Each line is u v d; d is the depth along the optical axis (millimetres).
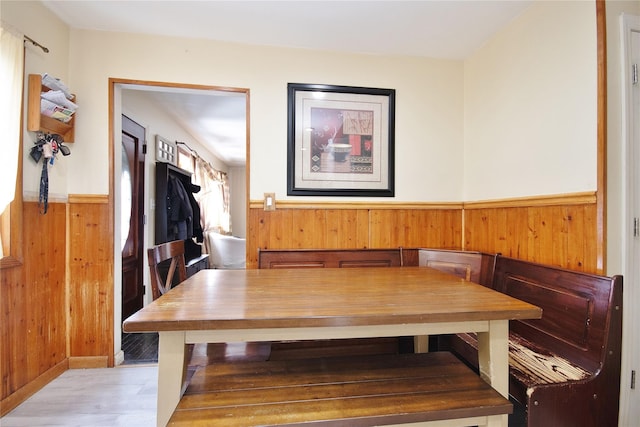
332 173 2412
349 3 1871
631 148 1489
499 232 2174
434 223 2541
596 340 1327
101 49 2148
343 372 1213
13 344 1693
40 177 1871
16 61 1604
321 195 2400
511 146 2061
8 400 1654
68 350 2109
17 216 1684
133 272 2943
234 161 6973
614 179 1478
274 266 2281
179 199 3795
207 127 4281
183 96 3156
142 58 2189
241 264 4969
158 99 3229
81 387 1883
